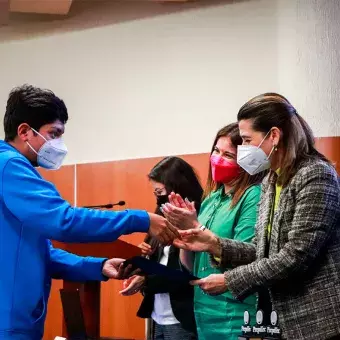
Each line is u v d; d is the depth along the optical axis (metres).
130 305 4.96
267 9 4.83
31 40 5.52
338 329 2.00
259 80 4.83
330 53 4.50
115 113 5.30
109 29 5.38
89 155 5.34
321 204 2.05
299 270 2.04
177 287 2.67
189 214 2.35
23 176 2.03
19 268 2.03
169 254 2.91
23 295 2.03
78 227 2.03
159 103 5.18
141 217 2.15
